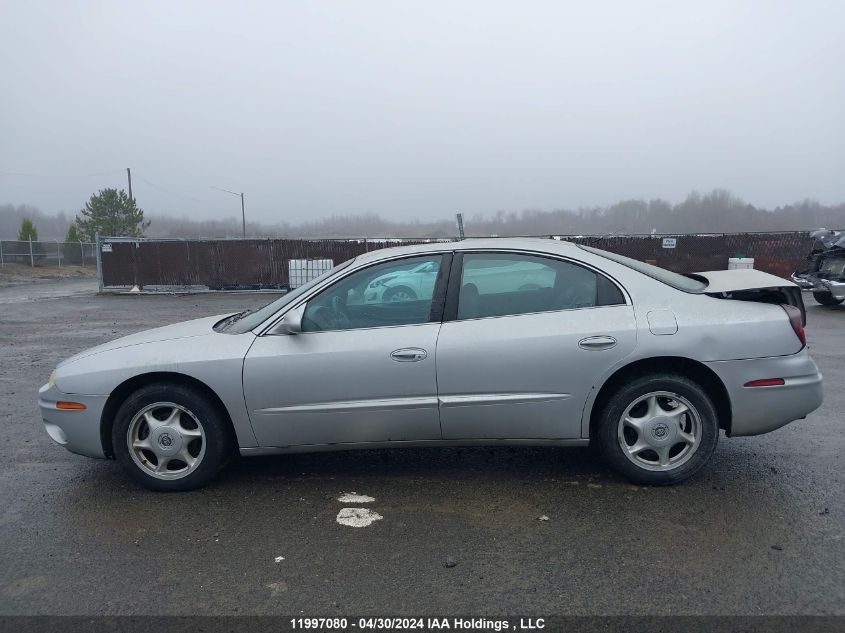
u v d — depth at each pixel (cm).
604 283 409
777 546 333
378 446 413
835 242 1426
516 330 398
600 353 391
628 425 405
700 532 351
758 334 392
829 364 811
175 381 416
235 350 408
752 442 498
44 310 1644
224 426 417
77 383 416
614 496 400
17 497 418
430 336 400
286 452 417
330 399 403
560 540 346
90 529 370
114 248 2150
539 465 458
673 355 388
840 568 312
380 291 416
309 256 2150
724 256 2006
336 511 389
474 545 343
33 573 322
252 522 376
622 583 303
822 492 400
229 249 2152
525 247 419
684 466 402
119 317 1472
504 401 397
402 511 387
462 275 415
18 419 602
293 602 293
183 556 337
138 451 420
